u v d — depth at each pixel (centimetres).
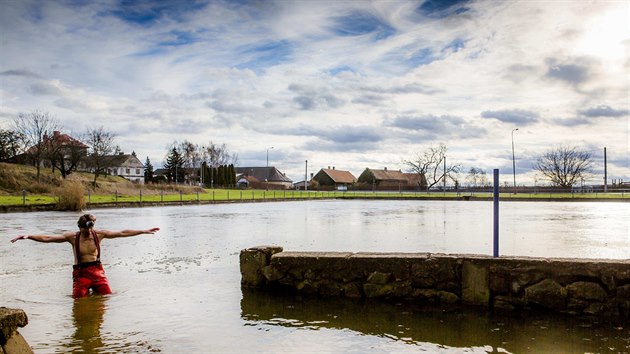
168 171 12619
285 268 929
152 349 619
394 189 10819
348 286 899
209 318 755
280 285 931
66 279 1045
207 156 13625
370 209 4128
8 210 3466
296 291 923
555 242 1636
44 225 2366
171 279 1038
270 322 737
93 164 7712
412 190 10538
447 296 855
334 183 13825
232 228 2242
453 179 11538
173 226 2356
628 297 778
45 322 727
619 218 2888
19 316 523
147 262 1254
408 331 697
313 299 879
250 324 726
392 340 658
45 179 5806
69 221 2630
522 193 7844
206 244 1623
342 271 903
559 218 2894
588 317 777
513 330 704
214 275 1081
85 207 3844
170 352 609
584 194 6969
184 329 700
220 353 608
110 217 3031
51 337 661
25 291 927
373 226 2330
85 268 896
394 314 785
